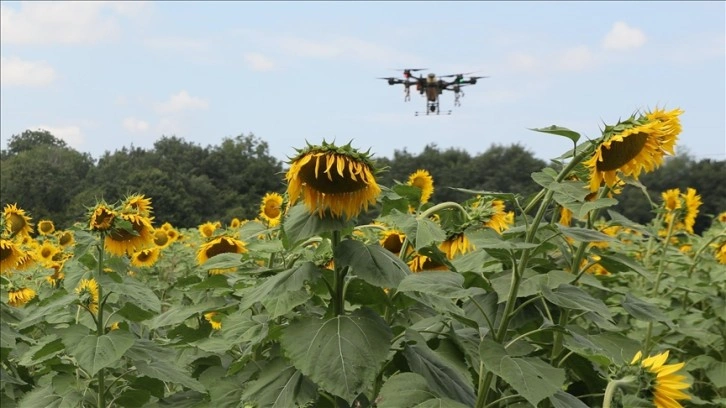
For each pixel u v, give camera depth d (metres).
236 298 5.28
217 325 5.50
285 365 3.79
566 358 4.50
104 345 4.47
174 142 74.62
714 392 6.79
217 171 70.88
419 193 4.57
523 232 4.04
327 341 3.39
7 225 7.58
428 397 3.42
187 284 5.59
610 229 9.03
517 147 67.06
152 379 4.81
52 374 5.71
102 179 70.31
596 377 4.45
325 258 4.55
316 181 3.49
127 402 4.82
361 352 3.36
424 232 3.71
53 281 8.82
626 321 7.39
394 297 4.04
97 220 4.92
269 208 9.02
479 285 4.59
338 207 3.54
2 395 5.39
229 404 4.28
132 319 5.05
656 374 3.30
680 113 3.83
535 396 3.17
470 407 3.61
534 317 4.48
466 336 4.13
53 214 66.31
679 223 8.16
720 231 8.00
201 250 6.64
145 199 6.42
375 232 5.39
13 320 6.02
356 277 3.72
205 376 4.79
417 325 4.37
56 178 70.44
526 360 3.40
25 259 7.76
